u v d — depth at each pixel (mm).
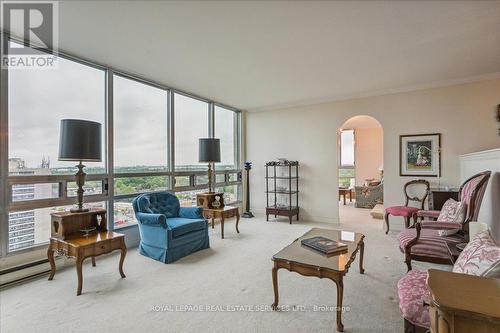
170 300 2205
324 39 2742
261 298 2232
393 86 4379
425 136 4324
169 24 2447
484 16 2318
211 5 2145
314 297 2240
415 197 4363
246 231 4504
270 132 5906
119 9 2201
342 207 7059
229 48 2949
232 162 6004
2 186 2543
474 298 961
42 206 2826
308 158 5441
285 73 3756
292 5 2148
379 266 2895
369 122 7602
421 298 1404
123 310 2053
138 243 3764
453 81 4074
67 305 2125
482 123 3941
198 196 4438
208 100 5246
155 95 4211
